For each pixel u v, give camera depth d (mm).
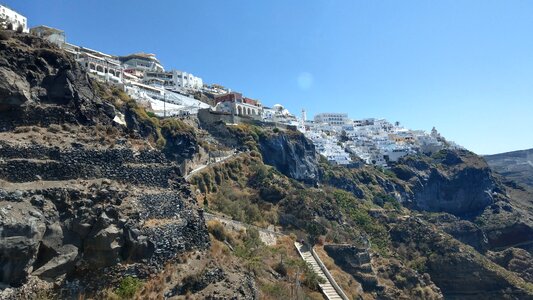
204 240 37594
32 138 31688
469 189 170125
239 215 67625
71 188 29469
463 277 96375
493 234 145250
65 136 33844
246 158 94750
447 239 101250
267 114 171500
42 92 35531
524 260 121812
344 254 73375
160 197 35281
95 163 33188
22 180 28969
